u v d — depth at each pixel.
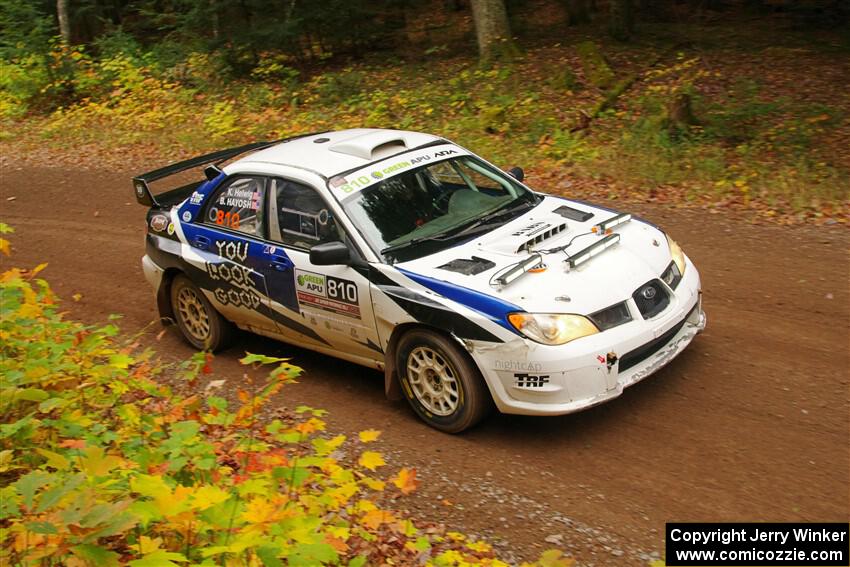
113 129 15.91
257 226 6.15
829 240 7.71
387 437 5.27
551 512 4.32
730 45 17.95
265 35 17.48
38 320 4.97
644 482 4.50
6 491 2.89
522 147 11.85
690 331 5.41
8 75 19.00
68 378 4.32
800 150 10.77
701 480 4.45
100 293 8.56
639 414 5.18
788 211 8.59
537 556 3.97
